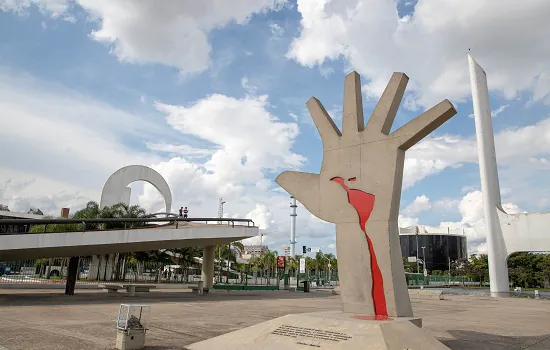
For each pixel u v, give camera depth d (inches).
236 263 3218.5
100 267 1882.4
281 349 339.9
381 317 393.4
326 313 425.1
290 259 2987.2
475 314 780.0
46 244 758.5
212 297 1068.5
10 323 480.1
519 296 1540.4
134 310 414.6
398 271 414.3
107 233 827.4
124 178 1791.3
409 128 415.8
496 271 1549.0
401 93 450.3
